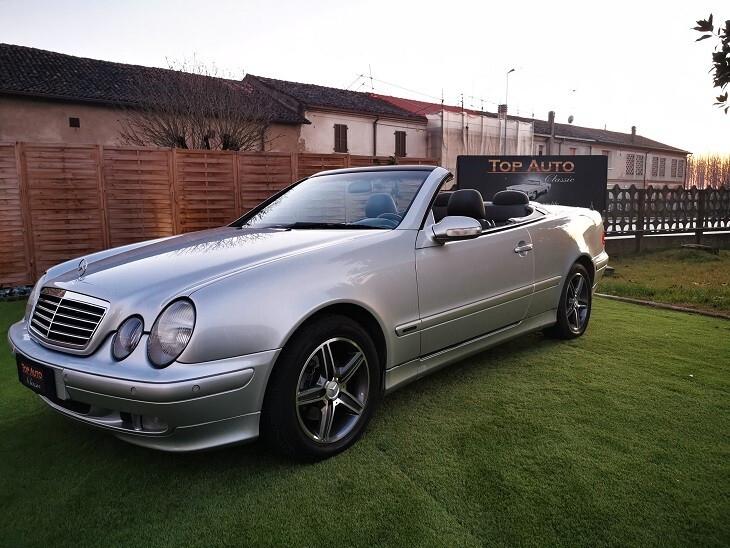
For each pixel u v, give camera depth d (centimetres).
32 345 224
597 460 220
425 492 199
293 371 210
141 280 215
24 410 284
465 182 1070
